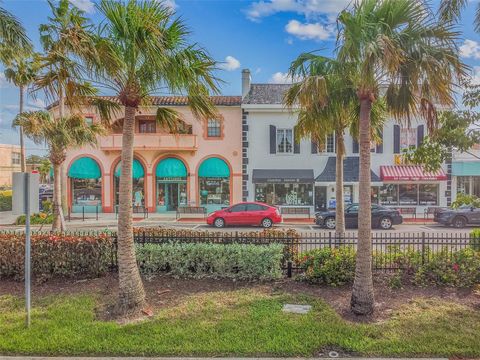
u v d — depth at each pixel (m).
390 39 4.55
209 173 22.70
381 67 4.71
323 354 3.97
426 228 17.58
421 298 5.63
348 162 21.89
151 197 23.03
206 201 23.17
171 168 22.66
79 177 22.61
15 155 44.62
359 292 5.05
